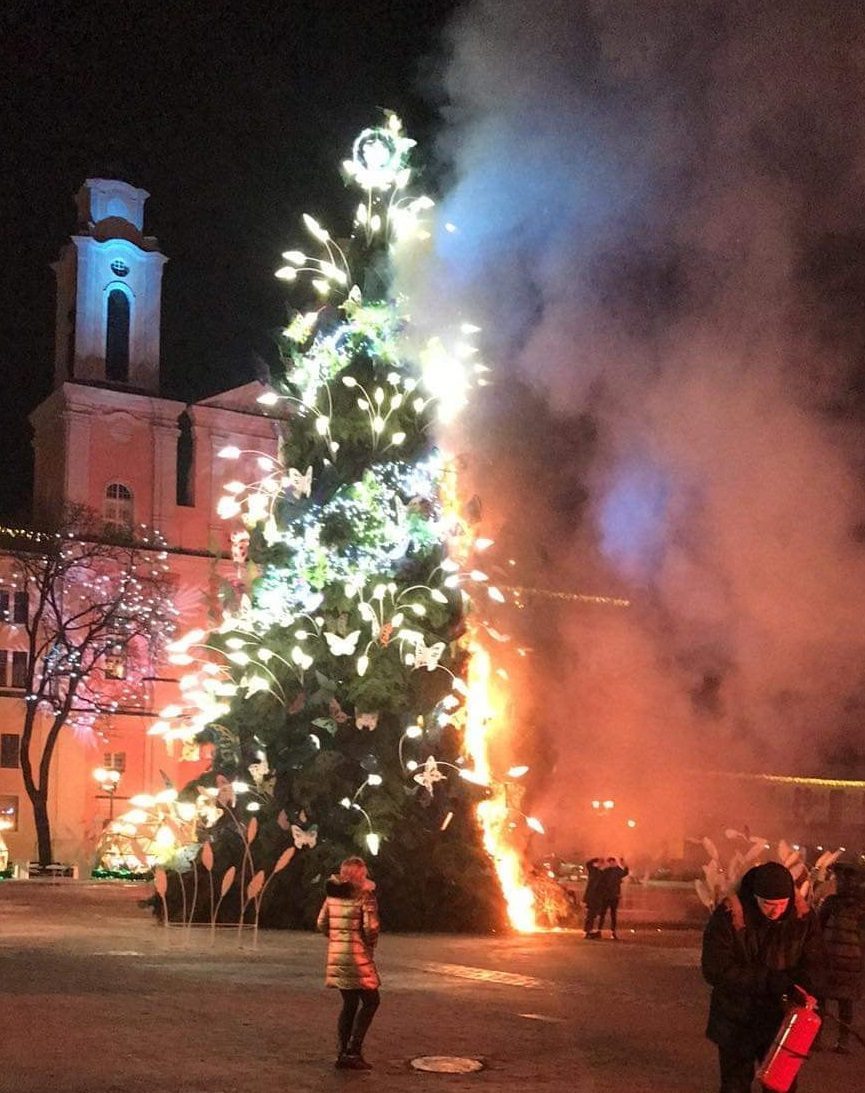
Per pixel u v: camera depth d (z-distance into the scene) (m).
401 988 13.80
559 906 23.94
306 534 21.86
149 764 51.34
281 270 22.58
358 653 21.58
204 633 22.22
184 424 55.09
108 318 54.34
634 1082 9.05
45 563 49.09
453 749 21.94
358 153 23.34
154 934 20.00
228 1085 8.69
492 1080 9.02
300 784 20.94
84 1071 9.11
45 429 54.16
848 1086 9.34
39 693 46.47
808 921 6.48
